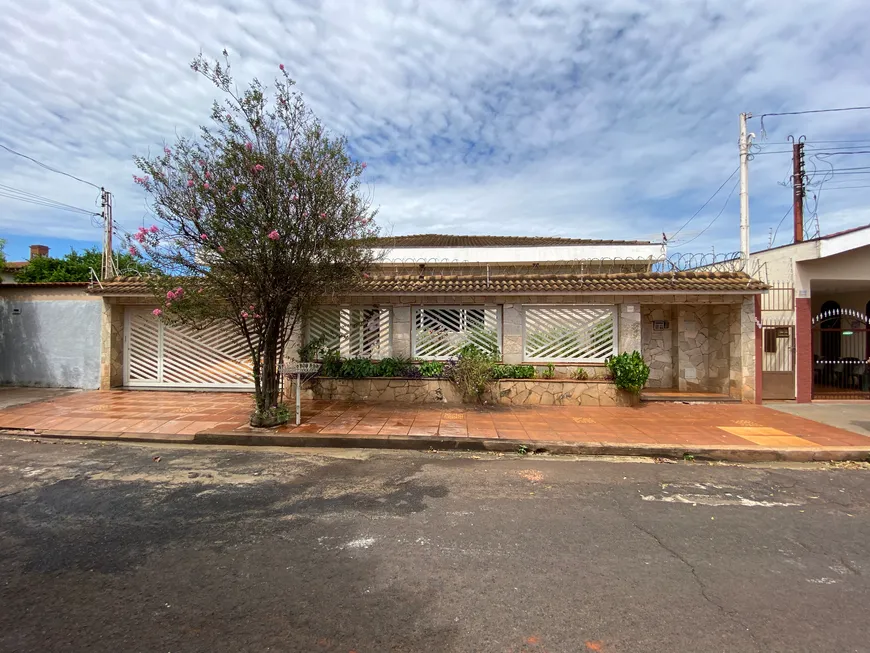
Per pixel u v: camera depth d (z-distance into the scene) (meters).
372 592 3.12
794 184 15.19
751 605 3.01
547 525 4.25
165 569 3.42
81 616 2.85
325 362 10.71
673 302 10.65
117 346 12.00
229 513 4.50
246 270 7.11
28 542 3.86
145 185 6.84
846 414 9.36
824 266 11.12
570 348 10.85
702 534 4.09
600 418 8.83
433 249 16.95
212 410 9.40
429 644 2.61
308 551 3.71
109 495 4.99
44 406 9.73
